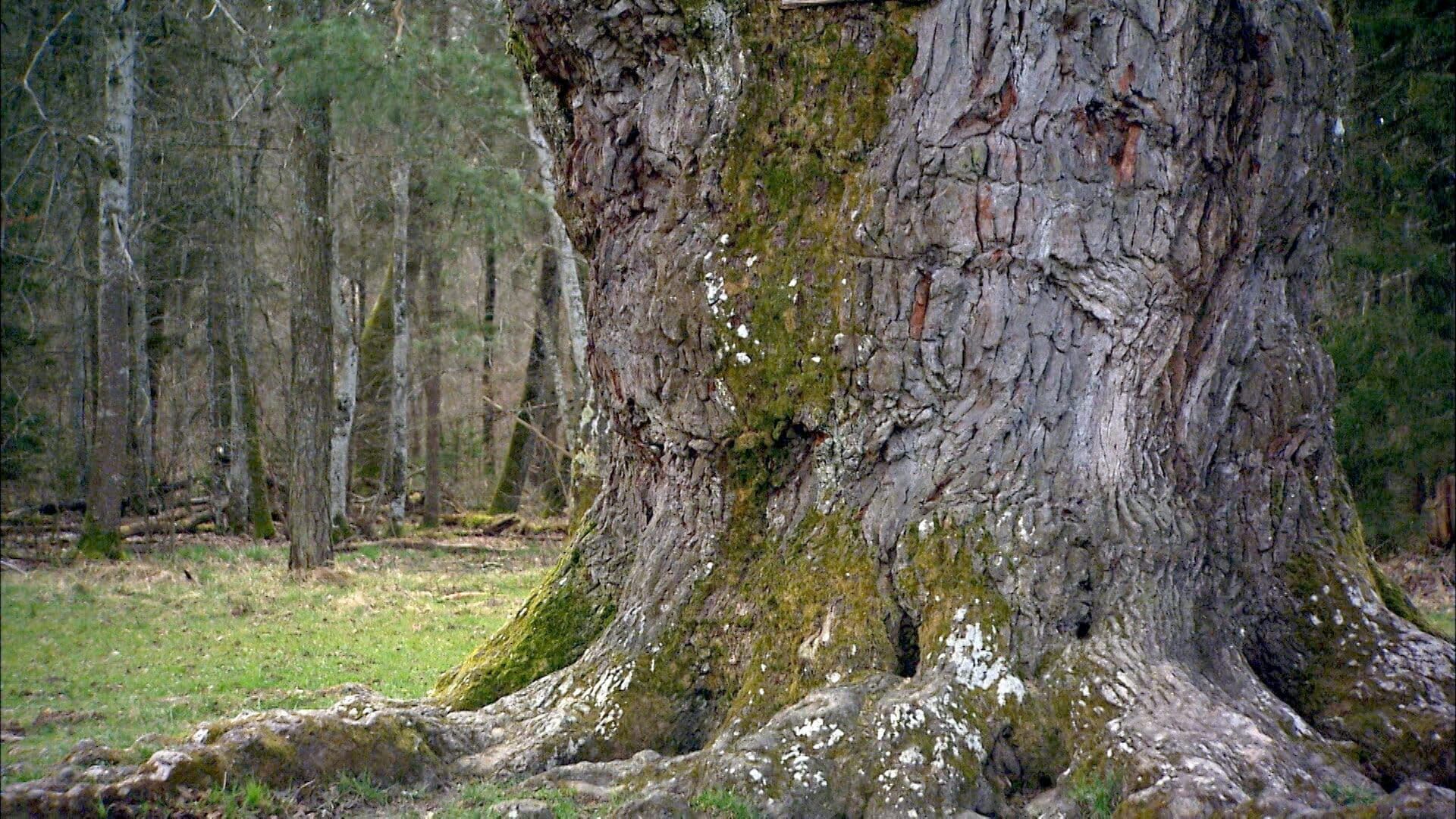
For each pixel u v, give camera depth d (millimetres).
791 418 6414
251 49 19578
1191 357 6551
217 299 24766
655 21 6551
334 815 5527
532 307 30953
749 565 6656
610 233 7062
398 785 5914
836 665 6000
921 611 5992
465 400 32625
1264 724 5641
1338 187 7164
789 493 6621
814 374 6328
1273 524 6742
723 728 6180
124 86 17203
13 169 14875
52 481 20641
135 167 20172
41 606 12500
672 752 6441
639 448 7320
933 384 6098
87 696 8734
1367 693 6195
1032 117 5922
